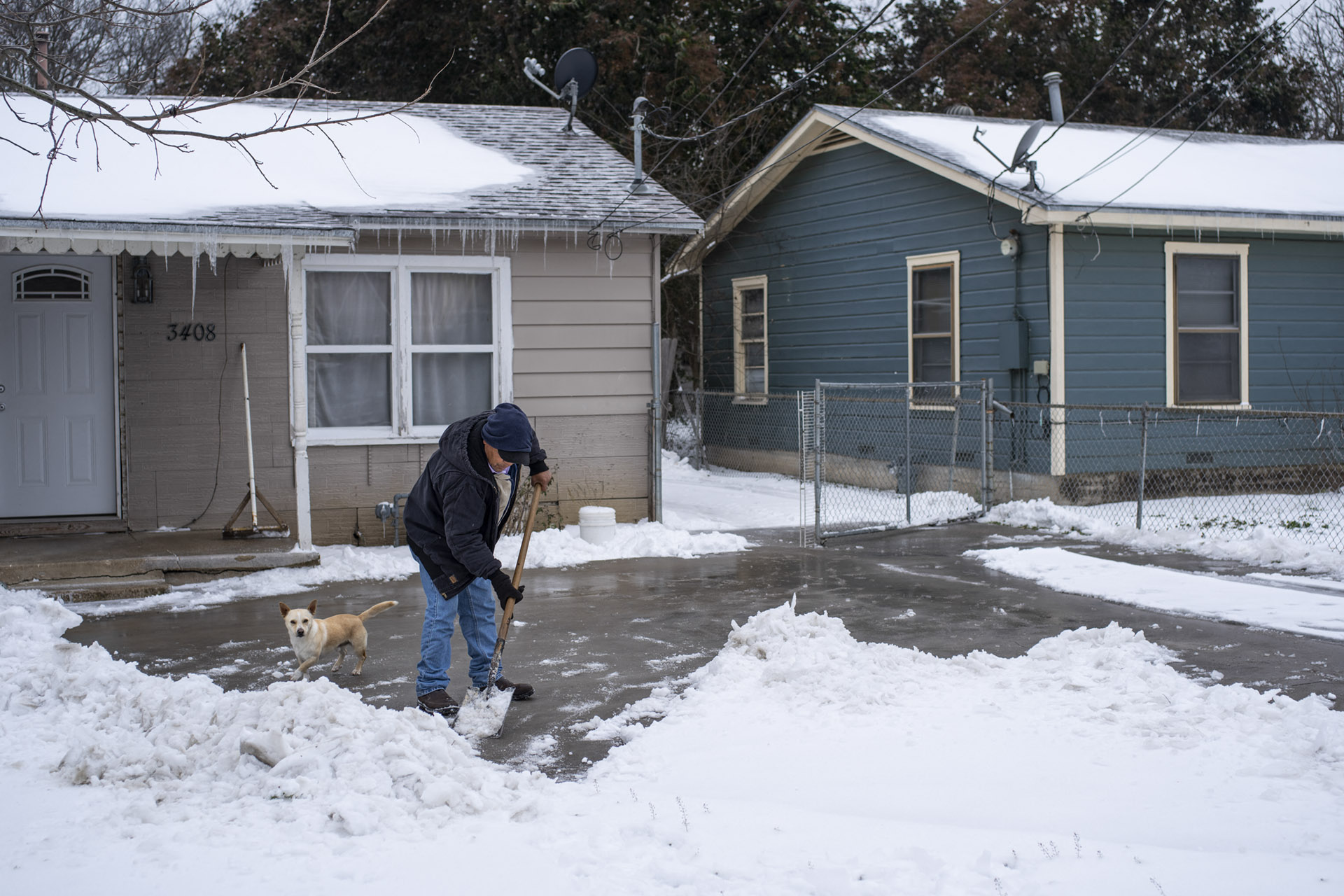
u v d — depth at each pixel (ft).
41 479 33.22
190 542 31.63
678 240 69.62
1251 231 44.39
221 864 11.67
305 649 19.40
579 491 38.14
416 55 75.36
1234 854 11.80
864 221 50.96
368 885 11.20
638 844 12.27
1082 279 41.88
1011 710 17.06
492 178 38.83
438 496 17.35
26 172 31.60
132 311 33.12
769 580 29.37
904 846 12.07
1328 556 29.17
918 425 48.34
